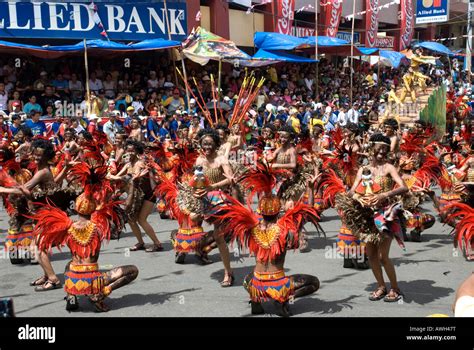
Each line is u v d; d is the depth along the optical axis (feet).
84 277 18.85
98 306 19.24
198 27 65.72
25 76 61.16
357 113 68.85
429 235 31.37
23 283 23.02
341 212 20.26
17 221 25.34
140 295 21.34
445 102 66.90
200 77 70.95
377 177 19.86
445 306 19.75
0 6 55.93
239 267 25.16
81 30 60.49
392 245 29.09
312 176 29.45
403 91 77.30
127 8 63.93
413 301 20.31
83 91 59.82
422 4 102.68
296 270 24.54
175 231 26.61
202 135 23.67
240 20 80.43
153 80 65.51
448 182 30.04
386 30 111.04
